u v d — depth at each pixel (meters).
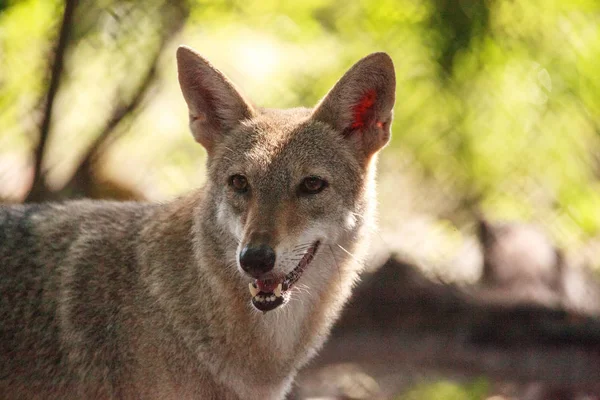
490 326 12.06
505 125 14.00
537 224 14.35
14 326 8.52
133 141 15.11
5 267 8.68
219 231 8.16
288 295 8.01
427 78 13.71
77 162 13.82
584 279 13.94
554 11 13.71
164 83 14.40
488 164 14.19
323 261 8.37
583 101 13.94
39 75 13.17
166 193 14.98
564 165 14.21
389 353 12.23
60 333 8.40
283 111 8.94
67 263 8.54
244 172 8.22
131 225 8.63
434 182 14.55
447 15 13.07
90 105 14.10
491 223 14.17
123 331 8.17
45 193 12.98
